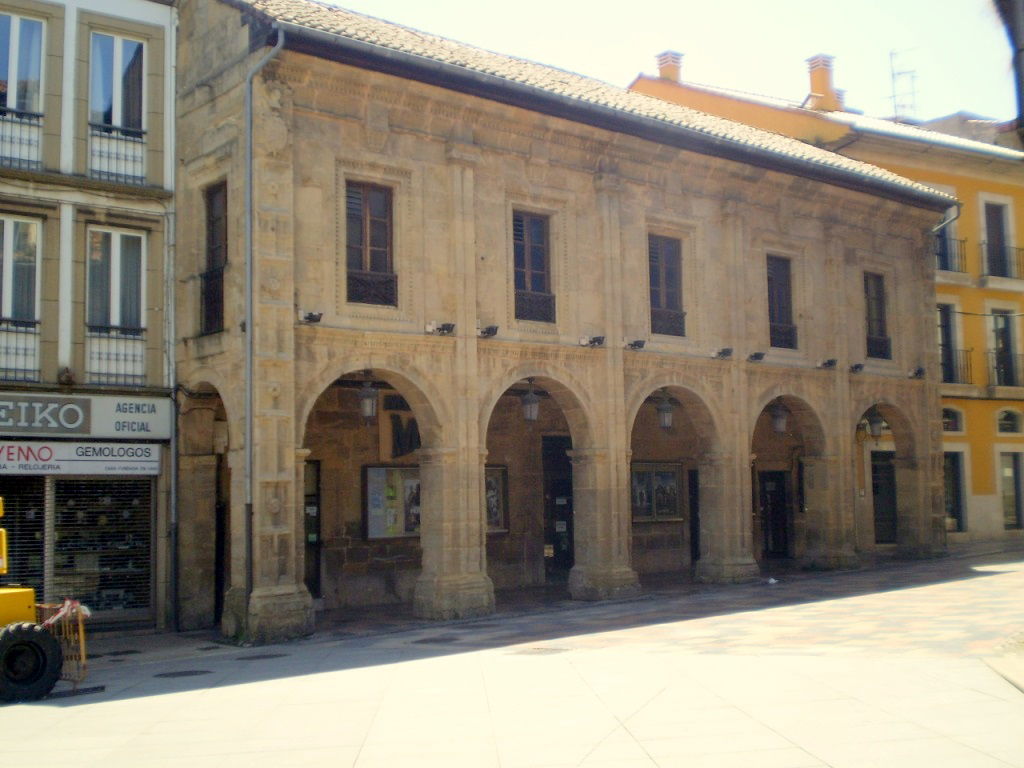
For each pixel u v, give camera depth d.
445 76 17.41
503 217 18.81
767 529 28.08
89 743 8.80
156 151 17.91
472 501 17.81
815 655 11.88
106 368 17.20
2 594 11.71
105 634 16.89
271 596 15.45
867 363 25.59
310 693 10.84
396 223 17.56
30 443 16.33
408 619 17.67
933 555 26.64
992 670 10.47
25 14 16.97
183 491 17.64
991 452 32.44
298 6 17.91
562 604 19.00
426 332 17.47
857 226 25.69
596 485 19.67
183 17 18.14
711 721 8.61
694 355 21.55
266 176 15.90
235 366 16.08
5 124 16.62
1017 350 33.31
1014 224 33.59
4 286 16.47
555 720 8.91
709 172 21.98
